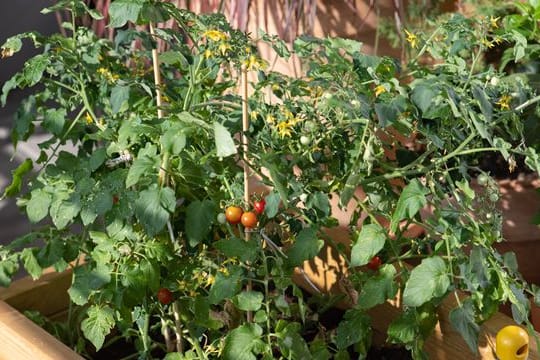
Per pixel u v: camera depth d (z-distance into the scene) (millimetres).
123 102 1564
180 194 1555
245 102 1450
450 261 1386
